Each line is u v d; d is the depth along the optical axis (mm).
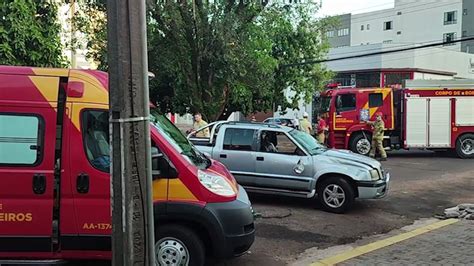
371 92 19438
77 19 19281
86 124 5141
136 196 3070
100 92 5223
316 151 9477
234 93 21422
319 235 7480
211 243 5324
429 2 68625
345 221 8414
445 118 19172
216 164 6172
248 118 33562
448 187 11984
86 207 5066
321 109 20672
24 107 5086
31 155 5059
